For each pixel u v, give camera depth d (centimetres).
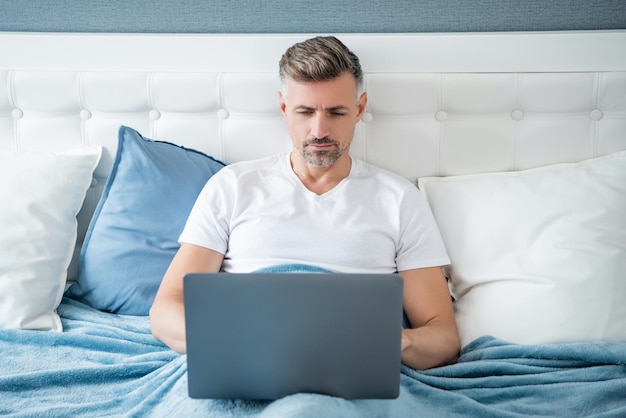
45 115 171
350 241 142
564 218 143
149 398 114
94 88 168
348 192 148
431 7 167
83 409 114
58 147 172
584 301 132
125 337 140
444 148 164
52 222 153
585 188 146
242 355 100
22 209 150
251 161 155
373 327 100
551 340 131
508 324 136
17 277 145
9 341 137
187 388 109
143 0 171
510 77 161
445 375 123
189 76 166
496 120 163
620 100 159
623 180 147
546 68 160
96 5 172
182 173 158
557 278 136
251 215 145
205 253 144
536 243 143
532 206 147
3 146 173
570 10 164
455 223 152
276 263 141
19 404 116
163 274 154
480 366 123
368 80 163
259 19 170
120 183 157
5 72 169
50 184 155
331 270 136
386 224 146
